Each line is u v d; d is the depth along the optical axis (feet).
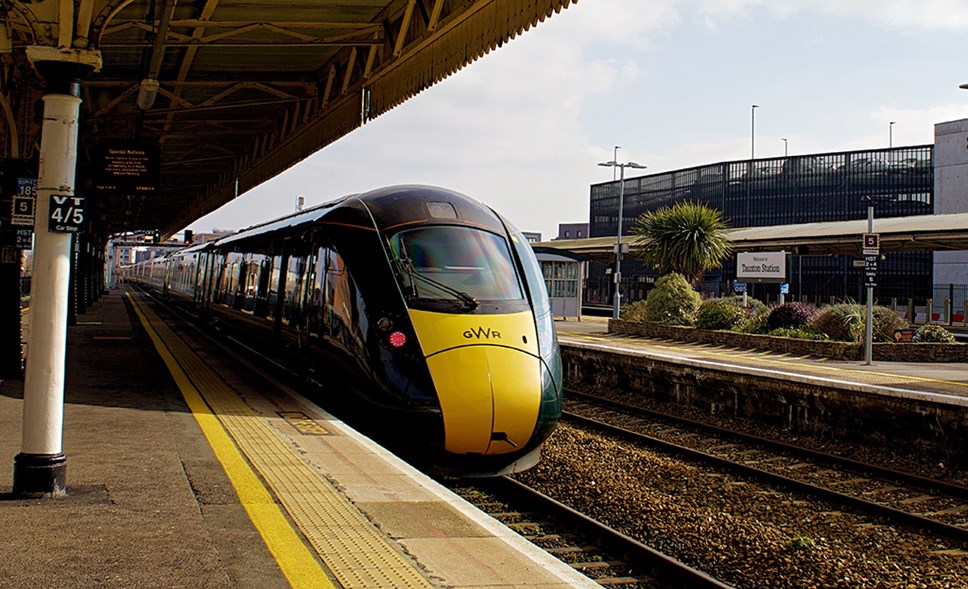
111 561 15.84
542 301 35.12
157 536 17.48
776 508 31.50
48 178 19.85
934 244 125.70
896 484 36.04
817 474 37.83
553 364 33.09
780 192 260.83
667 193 298.97
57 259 20.03
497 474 31.86
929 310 148.05
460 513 20.54
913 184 237.66
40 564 15.55
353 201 38.63
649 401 59.93
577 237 482.28
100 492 20.77
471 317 32.45
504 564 17.07
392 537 18.43
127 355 55.83
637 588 23.17
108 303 151.33
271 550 16.92
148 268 234.58
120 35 45.34
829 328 84.38
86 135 66.74
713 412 54.03
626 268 280.72
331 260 37.47
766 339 85.76
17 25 22.66
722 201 273.75
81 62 20.13
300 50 50.70
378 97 47.96
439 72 40.11
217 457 25.18
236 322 63.62
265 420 31.91
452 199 37.29
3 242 42.39
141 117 56.80
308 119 60.08
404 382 31.19
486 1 35.22
